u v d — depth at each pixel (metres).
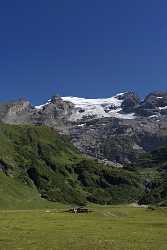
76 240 95.00
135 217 185.62
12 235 102.75
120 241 94.38
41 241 91.69
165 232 117.06
